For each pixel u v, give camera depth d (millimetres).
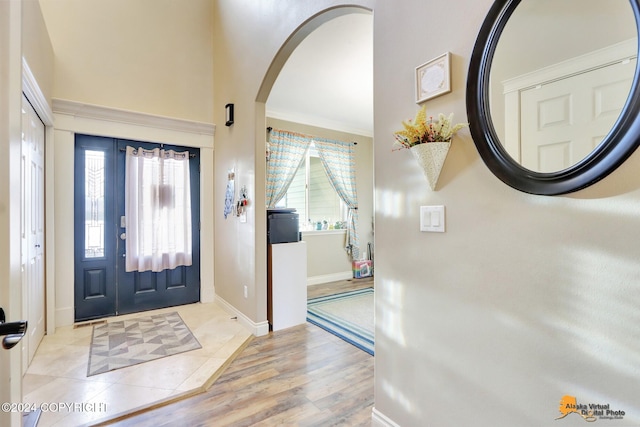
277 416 1774
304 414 1794
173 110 3680
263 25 2752
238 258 3254
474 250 1231
